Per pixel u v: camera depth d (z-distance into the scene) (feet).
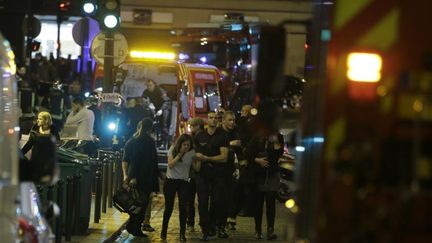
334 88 40.09
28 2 150.30
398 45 39.37
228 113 115.55
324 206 39.29
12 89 44.27
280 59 46.39
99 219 114.01
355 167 38.81
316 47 46.16
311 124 44.91
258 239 108.68
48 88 178.50
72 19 271.49
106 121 141.08
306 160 45.57
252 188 107.76
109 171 127.75
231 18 240.73
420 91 38.34
